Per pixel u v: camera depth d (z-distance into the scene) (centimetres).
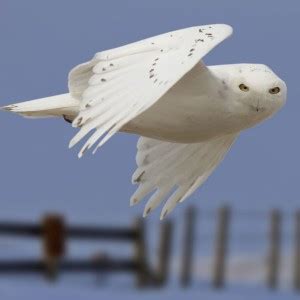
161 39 809
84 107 767
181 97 855
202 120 864
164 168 943
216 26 816
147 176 945
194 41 800
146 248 2478
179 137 877
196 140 884
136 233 2481
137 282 2447
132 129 873
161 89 761
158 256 2597
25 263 2311
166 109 859
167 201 943
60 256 2334
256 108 866
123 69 791
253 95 862
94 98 771
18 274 2306
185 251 2711
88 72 845
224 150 934
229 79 863
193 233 2727
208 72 853
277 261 2777
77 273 2367
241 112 866
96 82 784
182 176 941
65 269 2347
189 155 938
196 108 859
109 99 768
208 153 936
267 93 862
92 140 748
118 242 2459
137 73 782
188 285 2675
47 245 2328
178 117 861
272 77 866
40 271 2327
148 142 945
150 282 2516
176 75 769
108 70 793
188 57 784
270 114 873
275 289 2739
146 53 800
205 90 855
